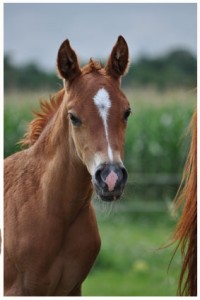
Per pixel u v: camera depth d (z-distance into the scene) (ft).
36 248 17.15
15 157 18.85
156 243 37.01
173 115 50.55
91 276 33.45
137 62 109.40
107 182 14.99
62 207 17.20
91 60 17.02
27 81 91.66
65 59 16.75
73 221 17.43
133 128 49.96
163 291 29.99
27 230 17.28
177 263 32.81
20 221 17.43
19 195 17.79
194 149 15.81
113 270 34.42
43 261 17.20
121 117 15.88
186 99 53.52
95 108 15.80
